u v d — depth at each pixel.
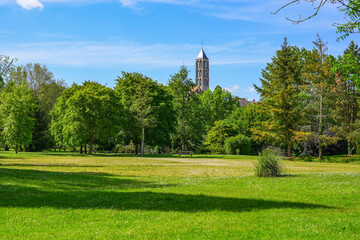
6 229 7.75
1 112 51.97
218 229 7.73
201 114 76.81
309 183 15.32
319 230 7.55
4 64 34.53
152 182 18.16
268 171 19.12
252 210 9.80
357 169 28.45
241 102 148.75
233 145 67.25
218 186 14.66
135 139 61.03
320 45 50.88
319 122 52.22
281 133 51.66
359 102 50.12
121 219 8.78
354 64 12.72
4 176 18.19
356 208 10.01
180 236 7.16
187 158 47.00
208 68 179.50
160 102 59.94
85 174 21.70
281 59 55.28
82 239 7.00
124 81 61.44
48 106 70.19
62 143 60.66
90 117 52.12
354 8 10.31
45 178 18.47
